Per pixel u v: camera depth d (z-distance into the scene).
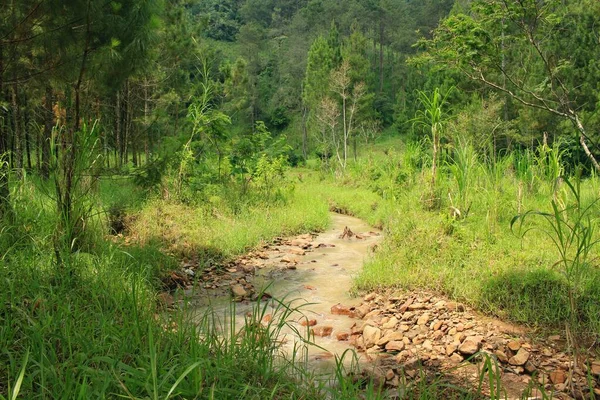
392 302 5.61
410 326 4.91
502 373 3.82
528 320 4.71
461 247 6.43
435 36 7.60
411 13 76.31
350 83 37.16
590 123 13.94
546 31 7.28
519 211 7.78
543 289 4.98
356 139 43.66
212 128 11.95
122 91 14.11
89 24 6.01
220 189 11.25
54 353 3.07
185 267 7.09
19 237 5.12
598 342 4.20
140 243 7.17
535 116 19.45
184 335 3.72
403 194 11.12
